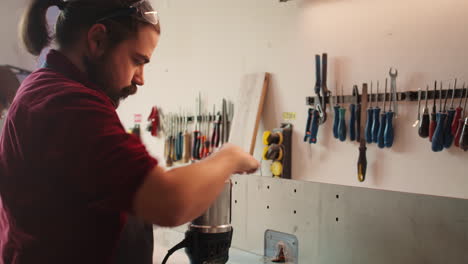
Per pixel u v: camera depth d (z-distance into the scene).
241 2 2.54
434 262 0.99
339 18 2.05
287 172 2.23
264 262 1.28
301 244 1.25
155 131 3.18
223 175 0.68
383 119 1.83
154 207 0.56
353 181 1.99
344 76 2.04
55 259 0.67
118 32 0.69
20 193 0.66
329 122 2.08
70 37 0.71
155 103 3.26
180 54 3.00
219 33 2.69
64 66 0.70
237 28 2.57
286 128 2.23
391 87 1.84
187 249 1.00
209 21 2.76
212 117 2.72
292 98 2.26
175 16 3.04
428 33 1.74
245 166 0.76
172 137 3.00
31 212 0.66
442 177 1.70
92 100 0.62
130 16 0.69
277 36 2.34
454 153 1.66
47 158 0.60
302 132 2.21
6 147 0.68
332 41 2.08
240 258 1.33
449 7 1.68
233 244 1.47
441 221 0.98
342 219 1.15
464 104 1.65
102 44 0.69
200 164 0.66
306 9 2.19
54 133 0.59
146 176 0.56
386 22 1.87
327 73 2.11
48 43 0.79
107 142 0.57
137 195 0.56
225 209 1.00
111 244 0.71
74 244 0.66
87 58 0.71
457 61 1.66
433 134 1.68
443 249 0.98
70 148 0.58
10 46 3.05
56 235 0.66
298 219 1.26
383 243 1.07
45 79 0.67
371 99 1.92
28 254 0.68
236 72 2.57
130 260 0.91
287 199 1.29
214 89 2.72
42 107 0.62
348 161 2.01
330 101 2.07
